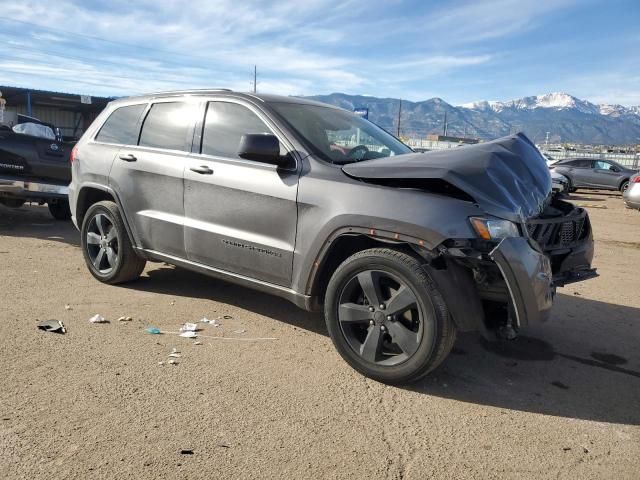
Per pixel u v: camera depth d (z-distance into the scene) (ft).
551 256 13.07
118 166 16.79
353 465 8.77
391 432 9.81
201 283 18.45
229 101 14.80
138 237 16.49
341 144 14.07
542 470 8.88
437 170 11.19
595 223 42.80
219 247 14.29
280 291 13.29
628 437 10.04
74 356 12.23
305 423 9.95
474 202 10.91
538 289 10.89
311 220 12.41
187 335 13.78
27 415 9.68
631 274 23.84
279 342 13.75
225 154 14.42
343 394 11.16
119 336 13.55
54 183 27.84
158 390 10.87
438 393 11.48
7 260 20.77
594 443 9.78
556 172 76.38
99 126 18.21
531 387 12.01
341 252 12.87
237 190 13.76
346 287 12.04
